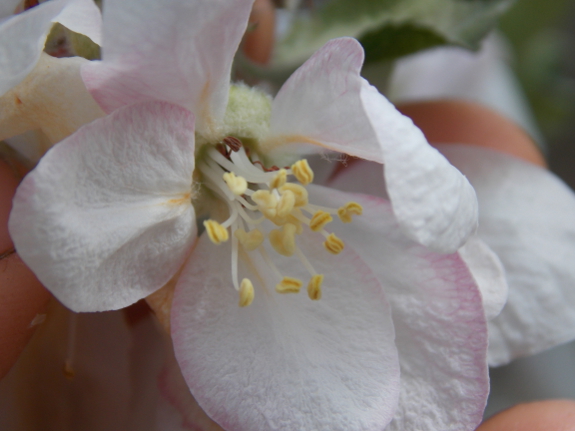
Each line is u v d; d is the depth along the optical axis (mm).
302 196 61
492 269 65
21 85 56
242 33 53
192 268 61
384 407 59
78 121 57
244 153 62
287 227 60
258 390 59
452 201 49
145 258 56
